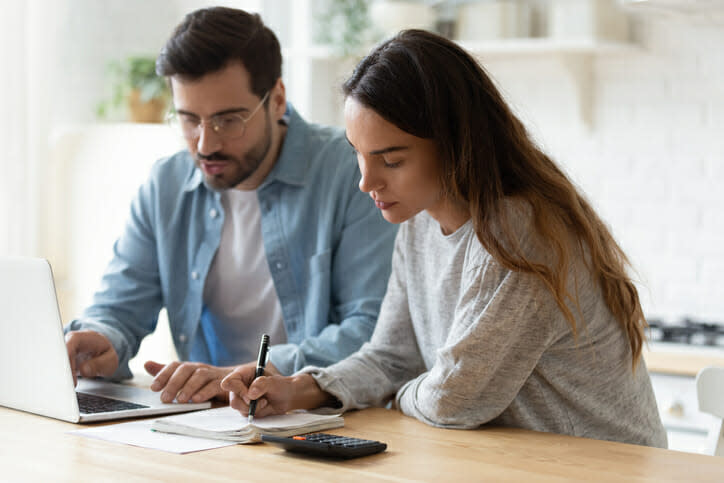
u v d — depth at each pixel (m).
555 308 1.32
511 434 1.32
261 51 1.82
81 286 3.34
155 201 2.00
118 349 1.80
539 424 1.42
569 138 3.35
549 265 1.30
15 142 3.09
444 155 1.31
